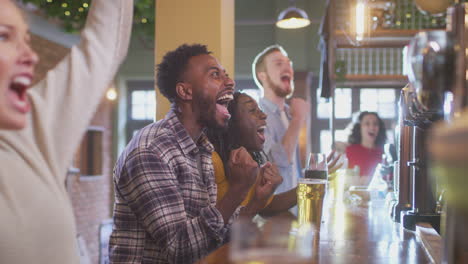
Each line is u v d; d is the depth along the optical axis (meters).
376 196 2.06
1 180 0.71
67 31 4.60
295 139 3.20
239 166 1.36
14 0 0.67
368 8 3.26
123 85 9.55
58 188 0.82
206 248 1.31
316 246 0.93
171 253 1.26
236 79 9.04
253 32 8.76
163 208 1.27
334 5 3.39
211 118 1.54
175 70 1.53
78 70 0.88
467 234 0.23
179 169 1.39
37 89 0.86
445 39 0.62
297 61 8.52
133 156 1.32
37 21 5.92
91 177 8.75
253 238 0.89
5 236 0.69
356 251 0.88
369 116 4.16
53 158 0.83
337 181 2.16
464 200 0.21
